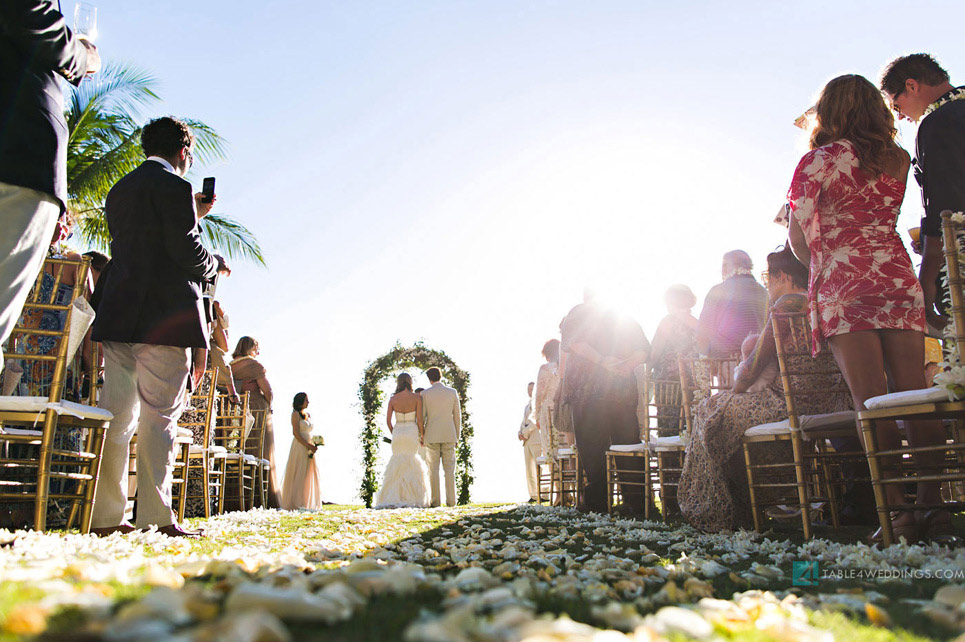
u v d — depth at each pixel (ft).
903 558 8.14
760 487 12.37
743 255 17.24
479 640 3.35
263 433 30.48
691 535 12.94
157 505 12.58
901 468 10.23
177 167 13.76
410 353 56.44
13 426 14.07
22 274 9.43
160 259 12.70
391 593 5.16
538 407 28.96
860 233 10.48
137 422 13.21
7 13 9.11
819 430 11.43
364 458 54.70
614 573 7.08
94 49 11.14
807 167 10.84
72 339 11.95
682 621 3.92
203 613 3.71
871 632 4.39
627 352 19.86
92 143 46.01
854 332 10.32
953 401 8.61
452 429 37.37
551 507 23.85
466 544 11.18
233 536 13.51
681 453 18.42
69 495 12.03
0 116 9.27
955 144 10.32
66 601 3.72
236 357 30.91
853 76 10.98
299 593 3.94
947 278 8.82
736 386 13.05
